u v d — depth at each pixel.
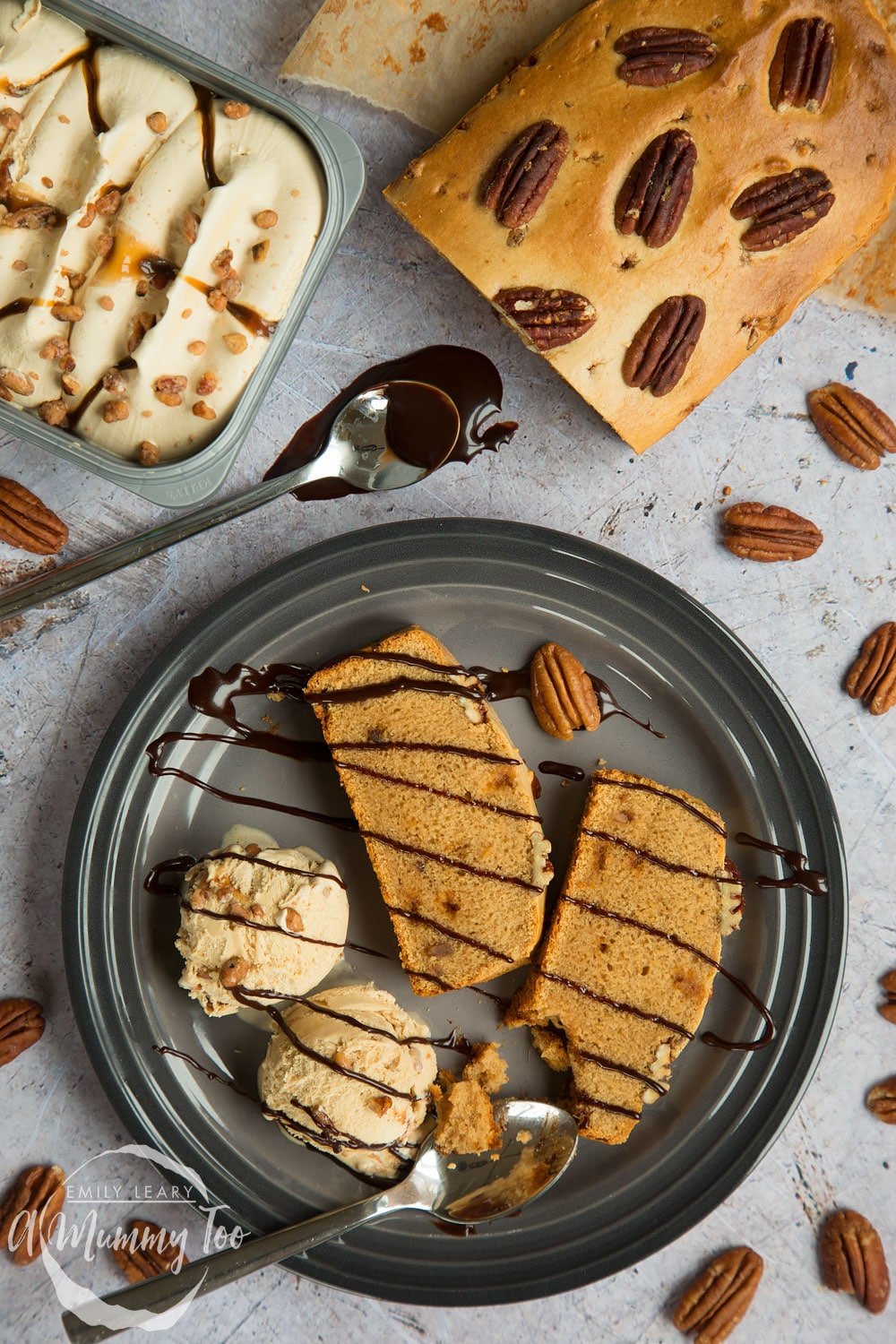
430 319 0.76
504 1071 0.74
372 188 0.75
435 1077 0.74
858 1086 0.77
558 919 0.74
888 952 0.77
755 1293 0.77
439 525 0.73
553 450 0.76
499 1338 0.76
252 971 0.72
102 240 0.69
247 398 0.70
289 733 0.74
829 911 0.74
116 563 0.71
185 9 0.73
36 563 0.75
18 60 0.69
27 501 0.74
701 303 0.71
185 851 0.74
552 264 0.71
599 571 0.74
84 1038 0.71
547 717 0.75
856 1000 0.77
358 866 0.75
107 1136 0.75
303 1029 0.73
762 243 0.70
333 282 0.75
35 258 0.70
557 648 0.75
